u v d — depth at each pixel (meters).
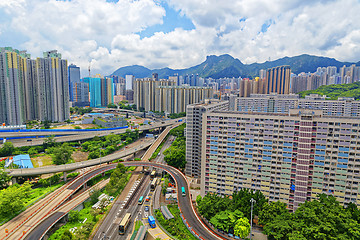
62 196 180.75
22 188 173.38
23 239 128.00
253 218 148.00
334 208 123.50
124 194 197.50
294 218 129.50
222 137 162.25
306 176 142.25
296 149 145.00
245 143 156.62
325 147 138.50
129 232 143.62
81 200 176.62
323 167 139.88
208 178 170.50
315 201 130.50
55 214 154.12
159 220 155.50
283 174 149.12
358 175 134.75
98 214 165.00
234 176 162.38
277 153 149.62
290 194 149.38
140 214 165.38
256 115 152.00
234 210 143.88
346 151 135.12
